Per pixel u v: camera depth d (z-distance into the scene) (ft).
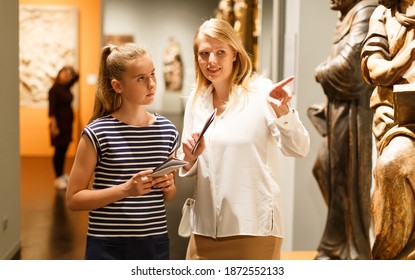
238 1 32.40
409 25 12.12
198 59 11.46
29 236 24.66
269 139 11.31
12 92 22.12
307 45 21.74
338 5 17.53
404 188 11.14
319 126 19.03
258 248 11.23
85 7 49.24
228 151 11.22
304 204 22.08
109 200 9.94
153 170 9.96
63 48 48.91
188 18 54.90
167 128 10.62
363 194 17.49
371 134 17.38
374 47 12.67
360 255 17.63
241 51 11.28
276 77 24.35
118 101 10.45
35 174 40.01
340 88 17.17
